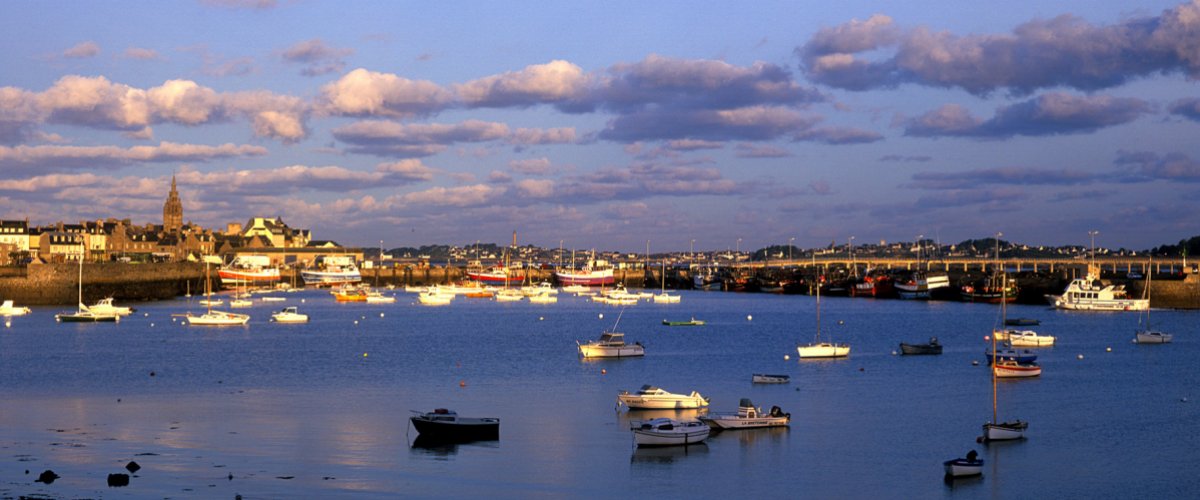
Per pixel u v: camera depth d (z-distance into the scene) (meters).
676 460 89.44
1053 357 165.12
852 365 153.50
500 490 79.38
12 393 121.38
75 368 145.00
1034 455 92.38
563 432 100.19
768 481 83.25
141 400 116.62
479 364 153.62
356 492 77.38
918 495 80.12
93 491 75.81
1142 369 149.00
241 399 117.81
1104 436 100.00
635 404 112.12
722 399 119.75
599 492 79.62
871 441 97.12
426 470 84.50
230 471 82.62
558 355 167.50
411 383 132.12
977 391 126.69
